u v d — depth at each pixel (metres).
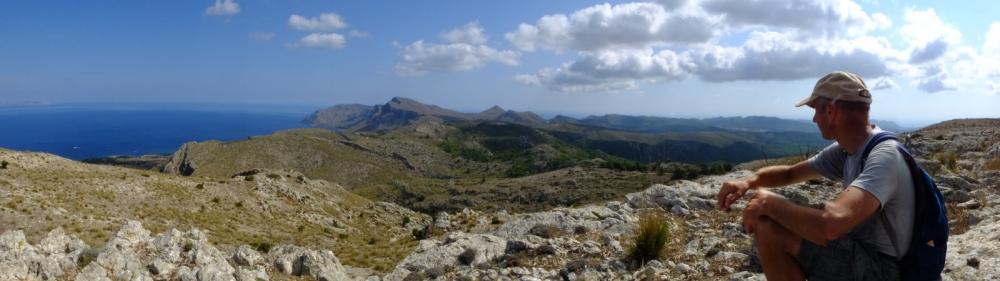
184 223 67.94
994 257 7.44
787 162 25.98
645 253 10.36
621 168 188.50
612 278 9.62
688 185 17.33
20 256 10.67
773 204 3.81
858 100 3.85
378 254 25.30
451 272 11.48
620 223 13.80
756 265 8.94
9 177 64.62
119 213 64.19
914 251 3.72
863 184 3.54
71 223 54.66
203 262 12.52
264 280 12.82
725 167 137.50
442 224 25.50
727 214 13.80
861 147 3.88
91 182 72.00
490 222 22.53
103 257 11.44
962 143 36.62
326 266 14.38
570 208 16.69
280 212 90.50
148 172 90.81
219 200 85.19
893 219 3.68
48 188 64.44
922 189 3.67
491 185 191.38
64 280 10.80
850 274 3.78
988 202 12.57
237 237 67.50
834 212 3.46
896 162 3.60
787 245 3.94
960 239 9.12
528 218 15.52
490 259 12.22
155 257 12.20
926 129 72.75
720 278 8.61
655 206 15.98
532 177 197.00
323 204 106.00
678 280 8.88
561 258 11.29
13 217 51.50
